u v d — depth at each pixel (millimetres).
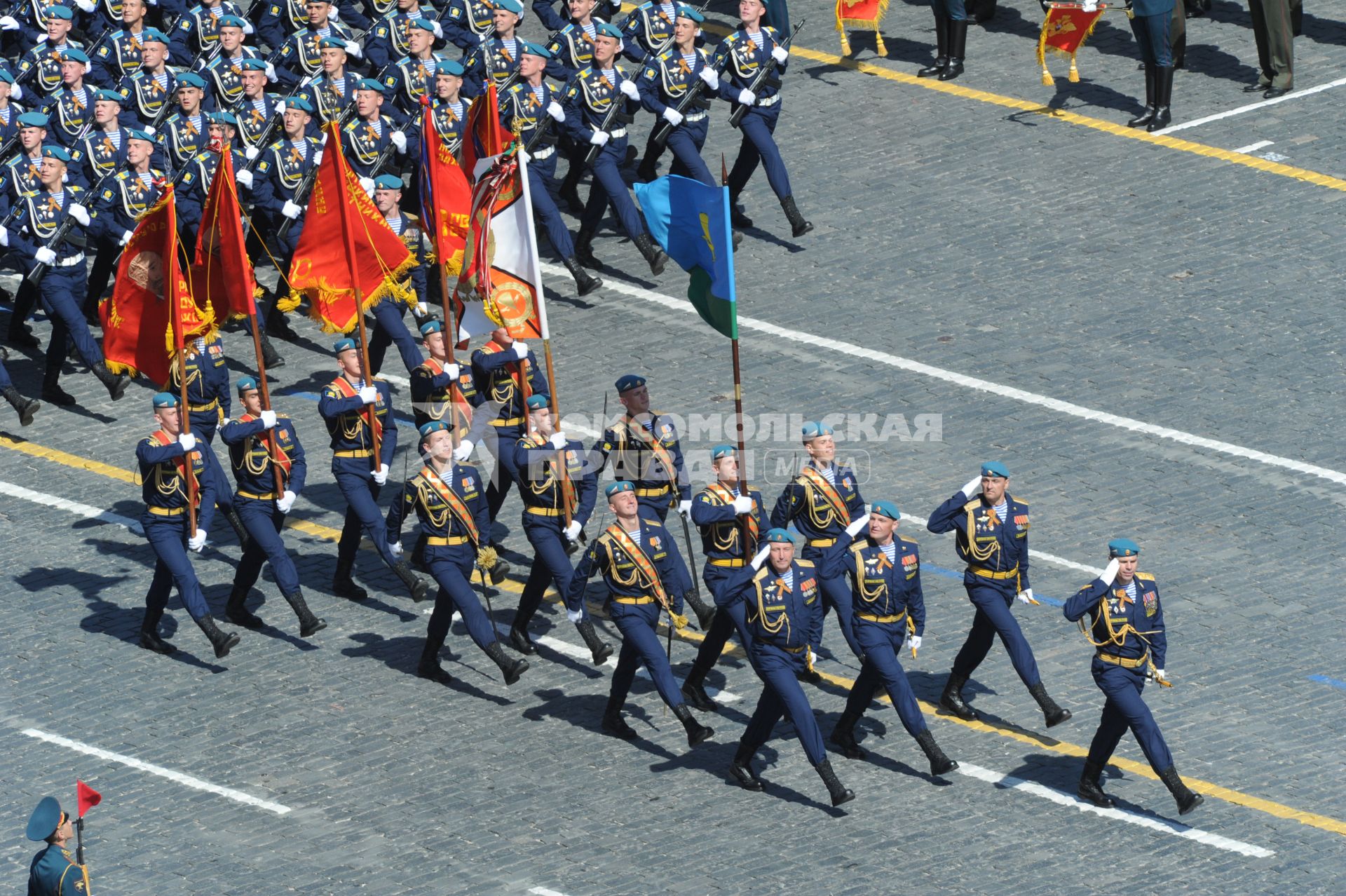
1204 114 120312
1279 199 111875
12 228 98750
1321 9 131750
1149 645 72500
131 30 117750
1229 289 104750
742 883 70000
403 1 118750
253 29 121750
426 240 105062
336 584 87000
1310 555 86438
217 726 79062
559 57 114500
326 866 71375
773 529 76750
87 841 73062
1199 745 76312
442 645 82562
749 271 108250
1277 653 80875
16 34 123625
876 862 71000
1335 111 119812
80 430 98938
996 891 69312
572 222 114438
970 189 114312
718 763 76750
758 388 98875
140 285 87062
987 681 80812
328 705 80312
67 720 79625
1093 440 94312
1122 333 101812
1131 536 88000
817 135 120250
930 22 132500
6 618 85688
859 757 76688
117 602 86750
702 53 108250
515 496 93500
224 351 104312
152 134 106875
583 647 83938
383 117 108062
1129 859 70875
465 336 89688
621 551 75875
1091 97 122688
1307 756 75500
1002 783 75062
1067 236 109688
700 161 108812
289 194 104625
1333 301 103438
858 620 75000
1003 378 98938
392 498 93438
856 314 104375
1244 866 70375
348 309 94250
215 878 70938
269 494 82812
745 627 75188
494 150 98062
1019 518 76750
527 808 74250
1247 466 92188
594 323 105062
